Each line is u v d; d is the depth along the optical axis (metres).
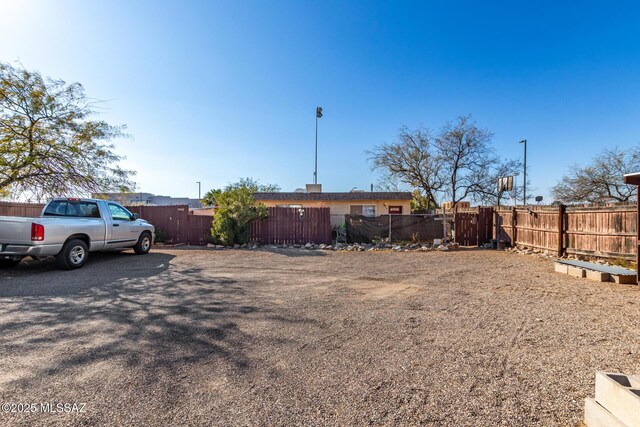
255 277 7.58
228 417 2.41
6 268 8.38
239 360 3.31
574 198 21.09
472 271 8.43
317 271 8.44
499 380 2.94
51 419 2.37
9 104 11.05
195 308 5.06
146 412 2.46
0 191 11.47
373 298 5.75
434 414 2.45
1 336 3.89
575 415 2.44
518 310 5.02
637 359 3.34
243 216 14.20
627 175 6.52
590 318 4.62
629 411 2.02
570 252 10.03
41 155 11.52
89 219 8.87
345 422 2.36
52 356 3.37
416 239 15.03
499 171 25.02
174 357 3.37
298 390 2.77
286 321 4.49
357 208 22.61
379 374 3.04
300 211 15.01
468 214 14.59
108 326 4.25
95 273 7.84
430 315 4.78
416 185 26.44
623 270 7.20
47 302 5.35
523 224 12.62
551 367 3.18
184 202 45.44
